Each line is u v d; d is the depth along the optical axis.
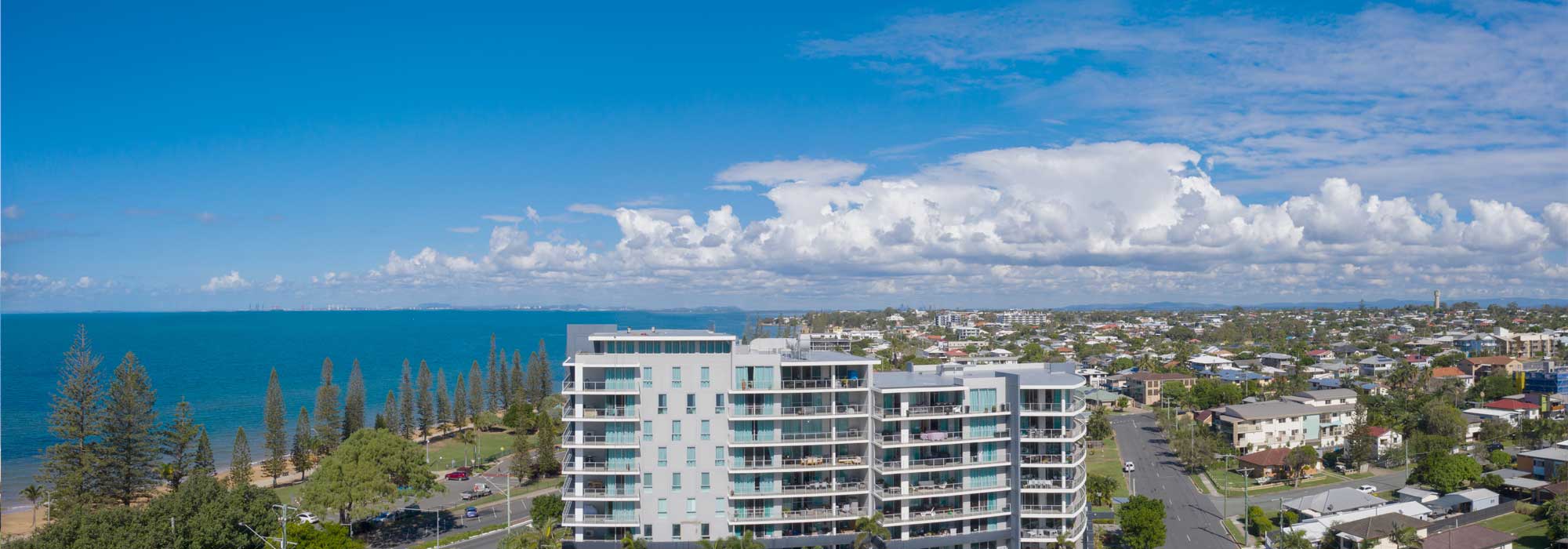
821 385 103.88
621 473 100.00
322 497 124.06
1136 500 124.06
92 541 96.25
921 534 105.81
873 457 104.88
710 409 101.69
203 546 103.50
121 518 101.06
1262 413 191.75
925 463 104.25
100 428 146.00
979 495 107.12
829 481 106.31
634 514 101.44
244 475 164.25
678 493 101.31
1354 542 117.25
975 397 106.44
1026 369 121.12
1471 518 133.50
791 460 103.69
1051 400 107.19
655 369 101.19
